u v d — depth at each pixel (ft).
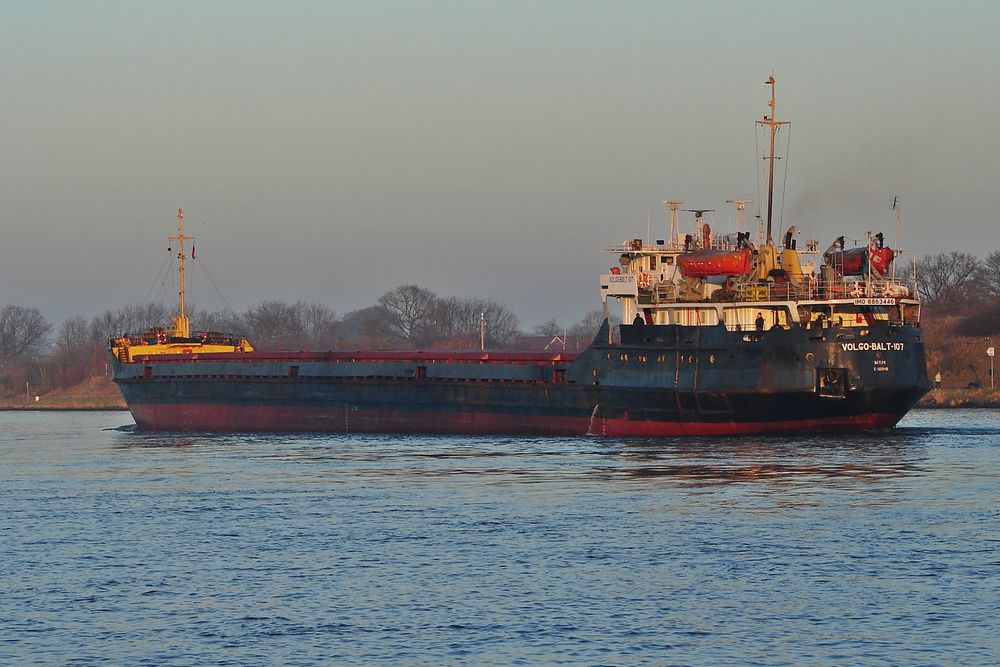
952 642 450.71
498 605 505.66
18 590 541.34
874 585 524.52
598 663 435.12
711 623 477.77
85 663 443.32
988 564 554.05
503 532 646.74
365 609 504.02
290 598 522.06
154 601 520.83
